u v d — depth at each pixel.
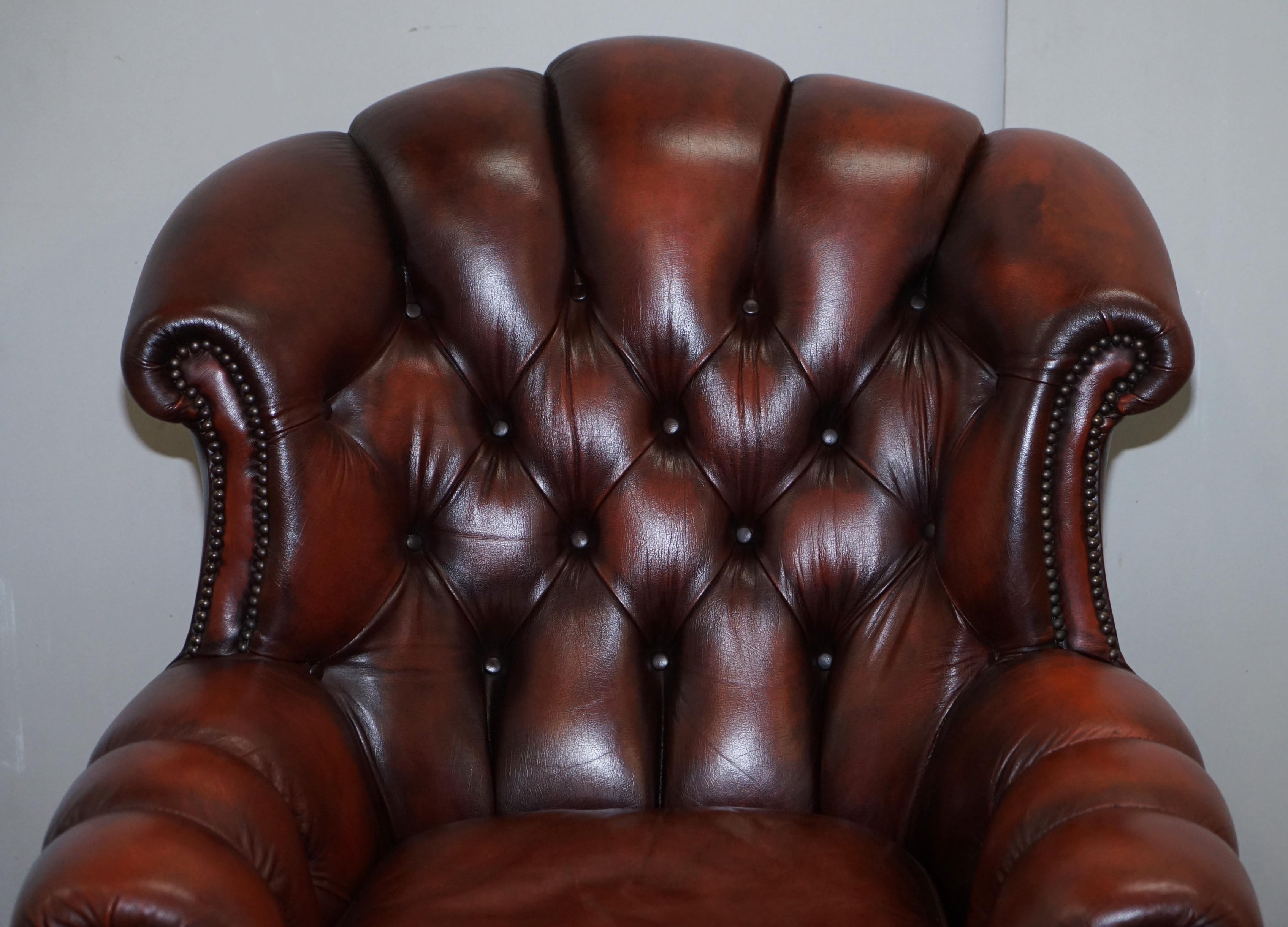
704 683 1.54
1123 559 1.82
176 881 1.21
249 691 1.39
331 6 1.79
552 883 1.38
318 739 1.41
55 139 1.80
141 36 1.79
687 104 1.56
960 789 1.41
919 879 1.42
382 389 1.53
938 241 1.54
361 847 1.42
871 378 1.55
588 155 1.56
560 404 1.55
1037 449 1.46
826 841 1.43
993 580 1.47
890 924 1.34
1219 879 1.20
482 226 1.54
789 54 1.80
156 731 1.33
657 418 1.57
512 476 1.56
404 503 1.54
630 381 1.56
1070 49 1.73
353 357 1.51
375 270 1.52
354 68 1.80
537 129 1.57
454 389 1.55
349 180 1.55
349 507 1.48
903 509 1.54
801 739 1.52
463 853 1.42
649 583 1.55
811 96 1.59
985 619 1.48
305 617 1.46
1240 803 1.83
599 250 1.55
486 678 1.56
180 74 1.80
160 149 1.81
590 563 1.56
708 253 1.55
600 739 1.52
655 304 1.55
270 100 1.80
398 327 1.55
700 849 1.42
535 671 1.54
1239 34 1.71
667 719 1.54
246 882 1.24
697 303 1.55
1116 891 1.20
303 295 1.47
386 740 1.49
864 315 1.54
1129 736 1.33
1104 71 1.73
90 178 1.81
